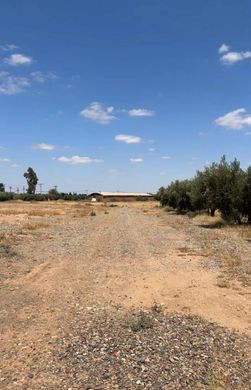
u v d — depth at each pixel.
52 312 9.60
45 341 7.68
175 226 35.94
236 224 33.84
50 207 76.75
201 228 32.94
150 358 6.88
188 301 10.70
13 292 11.46
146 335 8.03
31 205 86.50
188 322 8.91
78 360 6.80
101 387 5.87
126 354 7.05
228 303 10.46
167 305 10.35
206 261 16.86
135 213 65.56
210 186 34.75
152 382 6.02
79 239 25.16
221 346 7.47
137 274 14.27
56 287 12.20
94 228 34.03
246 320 9.10
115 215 58.38
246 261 16.48
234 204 32.94
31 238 24.50
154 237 26.83
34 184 152.88
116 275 14.09
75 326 8.59
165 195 80.81
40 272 14.38
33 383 5.99
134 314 9.53
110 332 8.20
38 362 6.73
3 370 6.44
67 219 44.75
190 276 13.84
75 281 13.07
